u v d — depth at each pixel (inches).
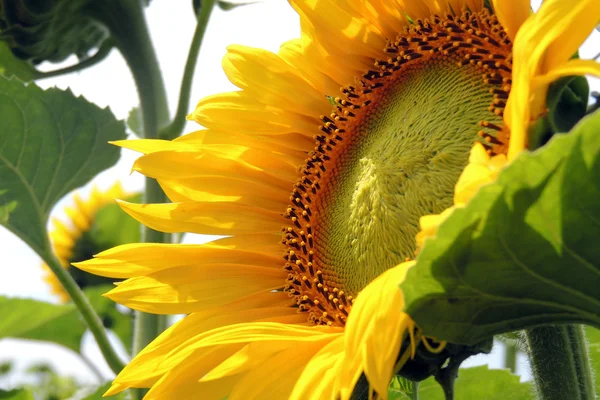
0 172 25.0
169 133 25.9
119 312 32.7
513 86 17.0
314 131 22.5
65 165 25.5
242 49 22.6
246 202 22.3
